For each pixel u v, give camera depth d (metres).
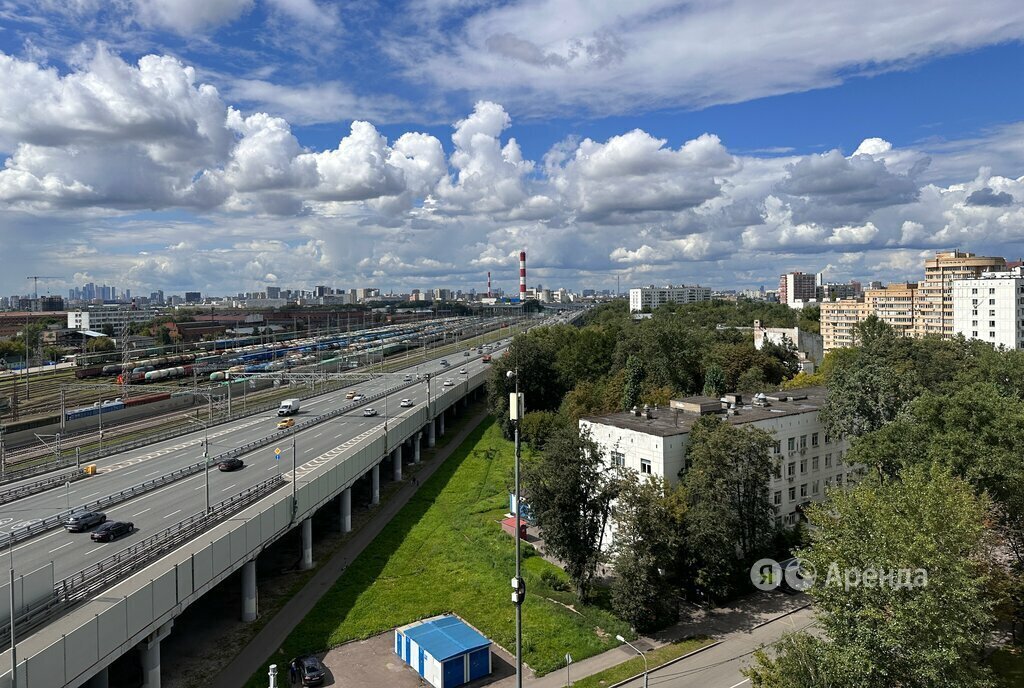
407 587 65.69
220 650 53.28
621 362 146.62
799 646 38.22
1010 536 55.59
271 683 44.47
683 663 51.94
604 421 78.25
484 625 57.69
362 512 90.75
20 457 107.25
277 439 105.12
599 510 61.84
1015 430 55.72
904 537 37.19
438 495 97.75
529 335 155.88
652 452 69.94
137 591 42.50
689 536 60.28
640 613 56.19
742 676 49.56
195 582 48.66
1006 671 47.72
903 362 109.62
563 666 51.56
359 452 84.44
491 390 142.00
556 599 63.03
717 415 76.75
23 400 152.25
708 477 63.06
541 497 62.09
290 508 64.69
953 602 35.41
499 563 71.50
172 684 48.28
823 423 81.69
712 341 192.25
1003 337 181.25
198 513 65.81
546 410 140.12
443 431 142.25
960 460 56.25
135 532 61.22
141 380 185.25
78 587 44.72
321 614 59.78
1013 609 48.34
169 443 103.69
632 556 57.31
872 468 66.38
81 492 75.38
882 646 35.34
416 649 50.62
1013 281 178.62
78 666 37.38
